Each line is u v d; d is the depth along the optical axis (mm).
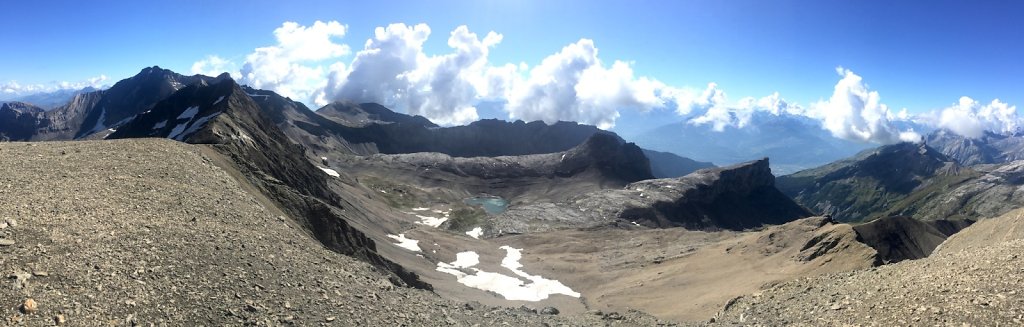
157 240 33500
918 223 144875
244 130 122750
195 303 27531
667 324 47906
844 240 107938
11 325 21859
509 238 186500
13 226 29938
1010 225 64875
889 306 34344
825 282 47969
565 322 44781
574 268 139875
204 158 64750
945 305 31297
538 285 119938
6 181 38562
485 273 124625
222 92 162000
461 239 166625
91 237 31312
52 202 35688
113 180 44625
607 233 194500
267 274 33906
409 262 111938
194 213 41938
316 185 132875
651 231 193375
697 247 152125
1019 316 27453
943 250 77188
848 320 34844
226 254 34688
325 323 29750
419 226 176500
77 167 46375
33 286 24719
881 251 132500
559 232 196500
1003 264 33969
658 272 127188
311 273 37000
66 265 27250
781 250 122375
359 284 38750
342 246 75250
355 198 166500
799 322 38281
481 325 37500
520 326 39844
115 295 25938
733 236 172625
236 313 27812
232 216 44812
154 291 27375
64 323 22969
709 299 87750
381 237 128375
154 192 44188
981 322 28219
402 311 35469
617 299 105562
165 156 57375
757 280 100875
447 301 44875
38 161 45906
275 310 29500
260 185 77000
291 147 154750
